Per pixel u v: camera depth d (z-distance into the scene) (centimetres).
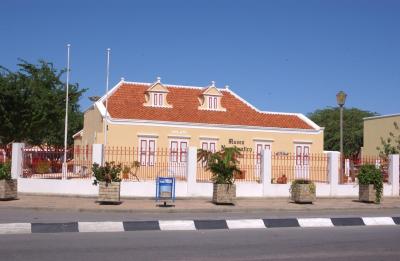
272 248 1158
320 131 4288
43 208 1873
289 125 4272
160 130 3781
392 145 4447
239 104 4381
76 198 2353
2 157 2578
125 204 2066
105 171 2077
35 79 3844
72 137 5053
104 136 3603
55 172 2572
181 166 3006
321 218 1625
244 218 1662
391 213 2003
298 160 2997
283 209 2045
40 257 1010
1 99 3472
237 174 2323
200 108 4159
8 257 1007
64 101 3919
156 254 1062
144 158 3097
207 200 2405
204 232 1396
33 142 4062
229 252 1100
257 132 4084
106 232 1365
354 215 1856
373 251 1141
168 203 2145
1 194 2136
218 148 3944
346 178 2891
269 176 2659
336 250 1146
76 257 1016
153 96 4000
